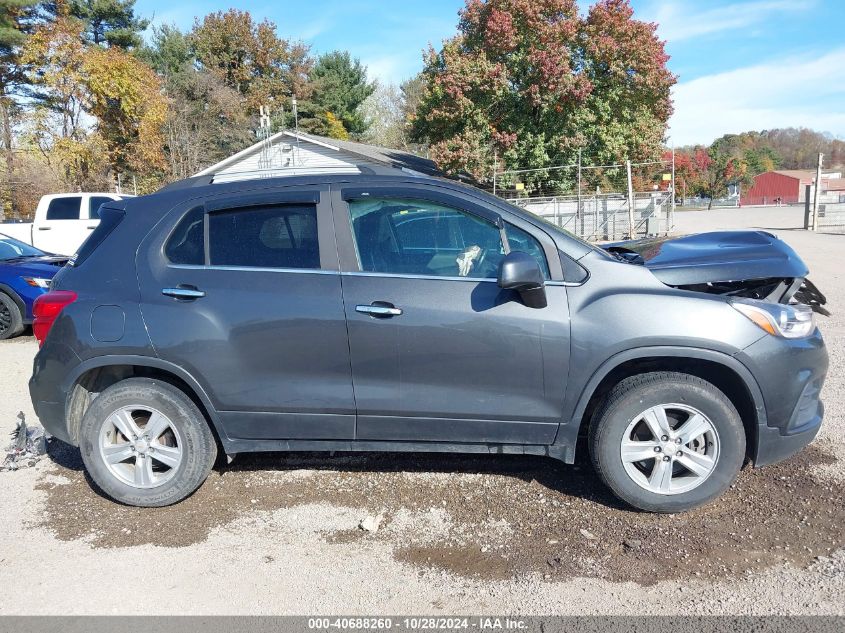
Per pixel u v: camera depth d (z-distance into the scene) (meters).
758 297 3.94
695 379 3.60
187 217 3.95
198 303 3.78
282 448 3.95
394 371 3.70
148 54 43.44
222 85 45.12
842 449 4.48
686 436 3.62
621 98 27.67
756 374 3.53
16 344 9.02
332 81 52.41
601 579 3.17
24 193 29.00
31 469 4.62
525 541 3.53
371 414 3.77
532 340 3.60
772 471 4.19
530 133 26.78
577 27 26.41
